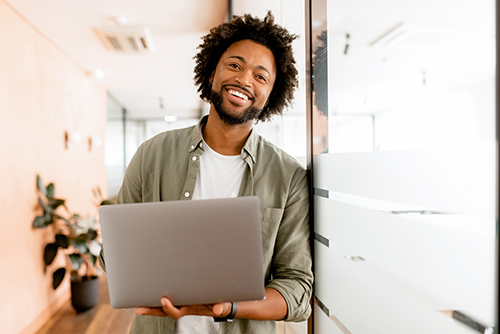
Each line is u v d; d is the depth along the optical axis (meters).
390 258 0.68
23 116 2.64
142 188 1.07
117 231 0.70
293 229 1.03
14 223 2.49
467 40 0.48
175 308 0.71
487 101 0.45
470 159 0.47
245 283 0.71
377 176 0.72
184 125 7.95
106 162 5.52
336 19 0.96
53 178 3.19
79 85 4.04
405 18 0.62
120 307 0.72
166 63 4.05
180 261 0.70
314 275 1.13
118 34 3.08
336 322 0.96
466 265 0.48
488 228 0.44
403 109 0.63
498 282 0.42
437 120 0.54
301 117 1.46
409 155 0.61
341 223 0.91
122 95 6.05
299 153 1.50
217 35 1.06
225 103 0.98
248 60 0.98
